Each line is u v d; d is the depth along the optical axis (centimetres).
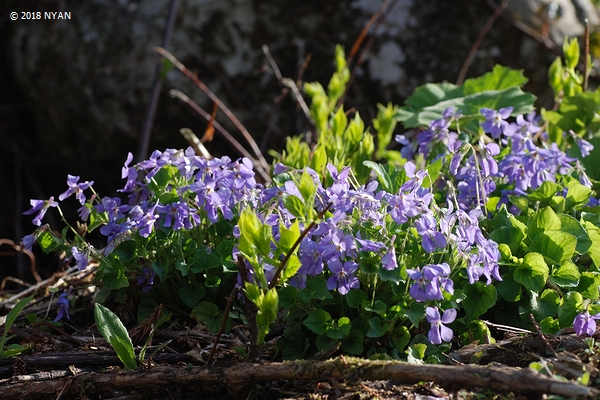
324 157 108
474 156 104
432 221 96
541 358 94
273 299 93
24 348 101
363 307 97
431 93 132
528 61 163
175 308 105
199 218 102
